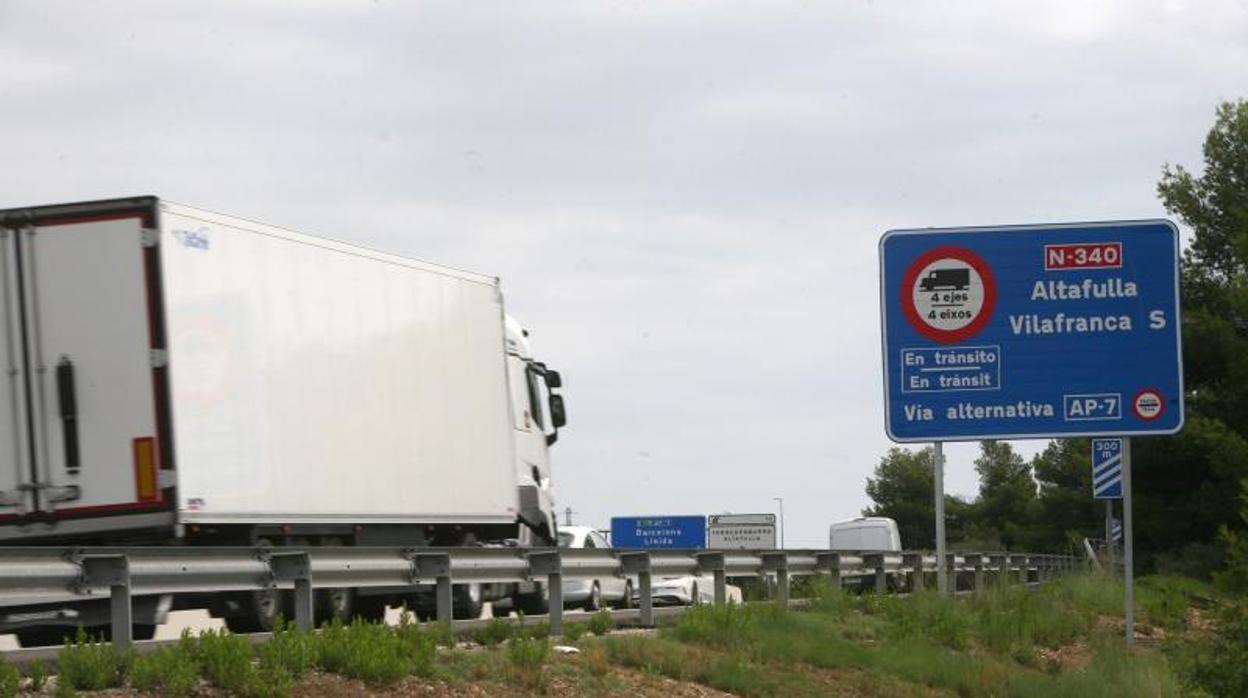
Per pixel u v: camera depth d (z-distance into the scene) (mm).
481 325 23359
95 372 16797
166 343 16781
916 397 23734
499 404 23734
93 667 10977
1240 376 48875
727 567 21938
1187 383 52375
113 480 16703
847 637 20453
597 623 18094
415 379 21547
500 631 16375
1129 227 23516
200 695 11055
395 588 19312
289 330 18953
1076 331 23500
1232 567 16766
